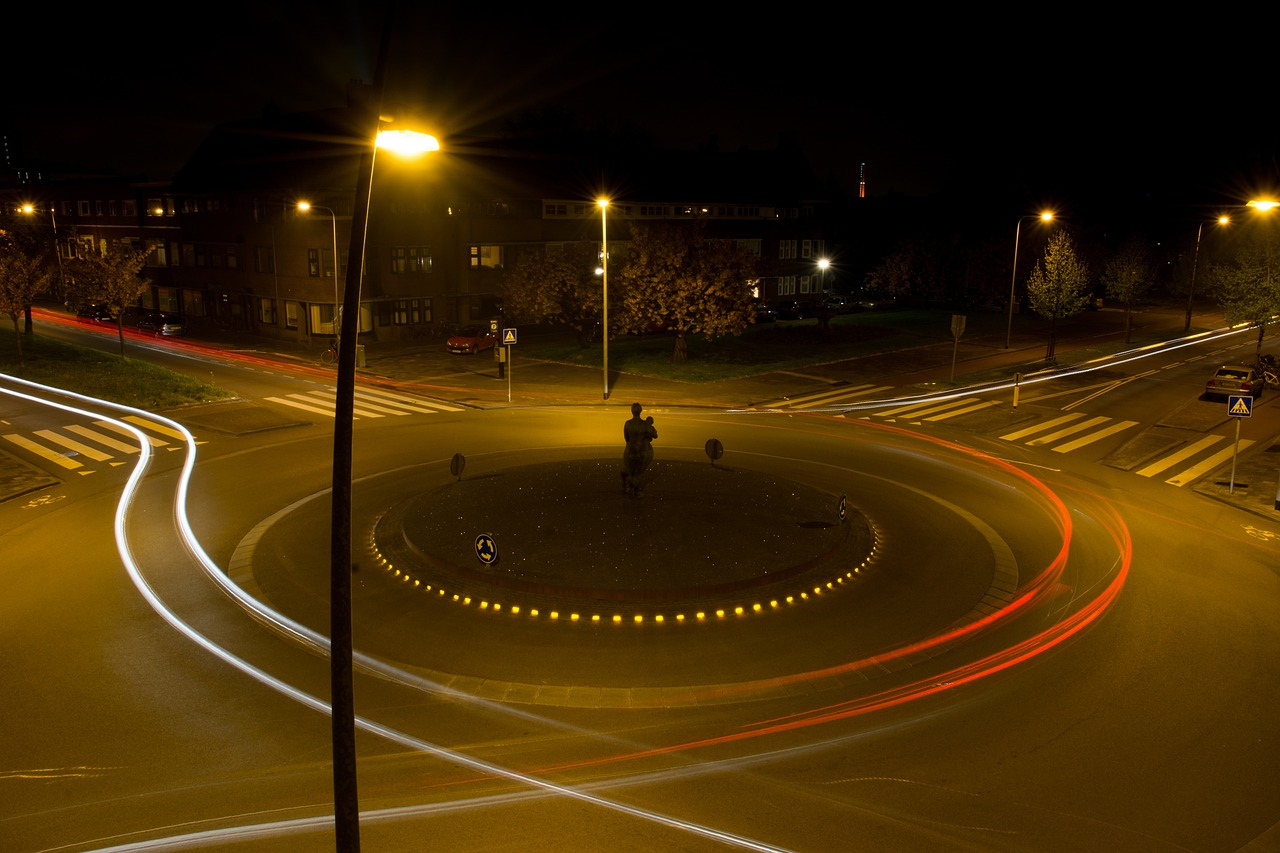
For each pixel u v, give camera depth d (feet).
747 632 41.86
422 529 52.95
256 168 155.53
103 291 117.08
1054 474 72.38
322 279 139.74
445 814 28.25
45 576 48.21
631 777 30.42
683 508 56.44
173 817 28.07
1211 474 72.74
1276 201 97.81
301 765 31.01
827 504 59.11
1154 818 28.32
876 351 138.62
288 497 63.21
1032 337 159.43
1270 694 36.58
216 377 113.91
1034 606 45.50
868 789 29.76
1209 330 176.35
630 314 121.60
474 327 146.20
